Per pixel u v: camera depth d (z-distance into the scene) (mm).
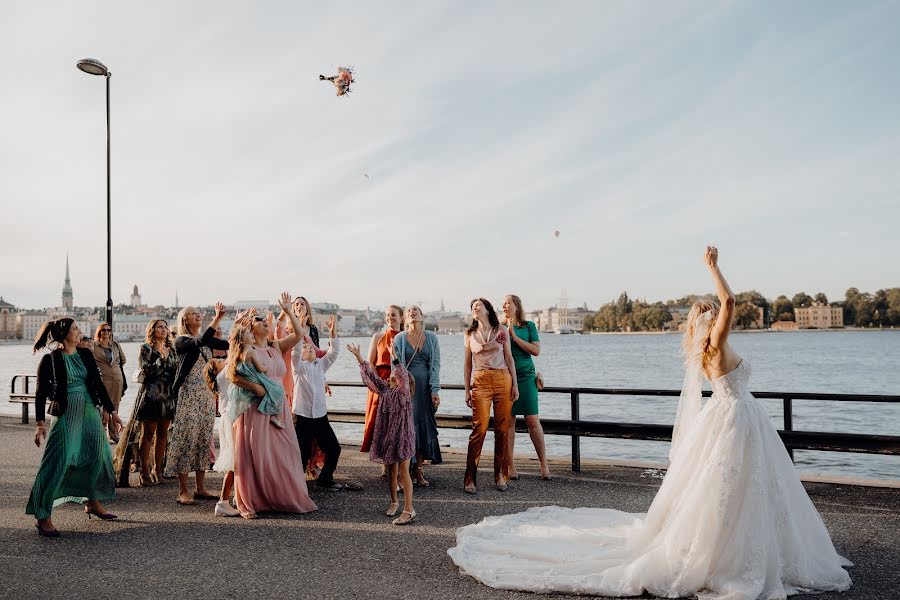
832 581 4531
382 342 8445
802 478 7852
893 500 6910
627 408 23984
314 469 8586
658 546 4637
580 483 8078
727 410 4629
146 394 8375
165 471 7395
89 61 16734
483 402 7707
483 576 4738
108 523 6574
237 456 6770
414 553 5461
